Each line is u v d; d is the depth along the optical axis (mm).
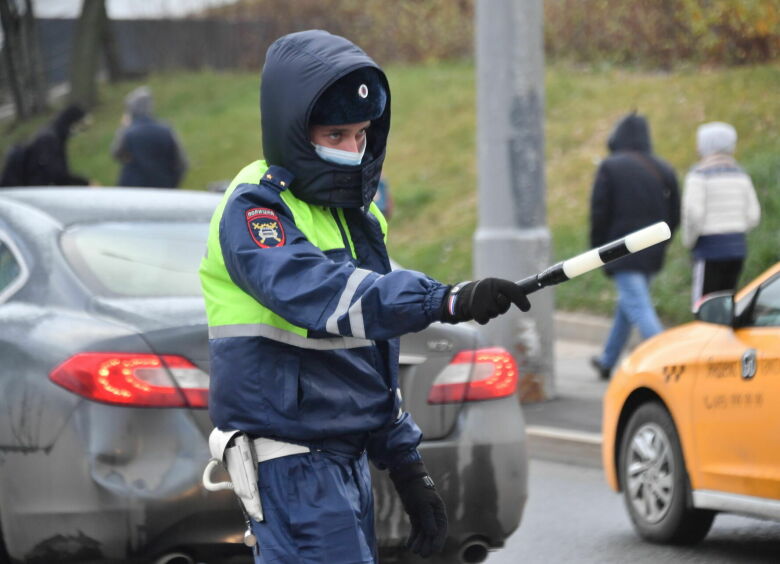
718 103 40094
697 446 15531
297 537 7969
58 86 82562
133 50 74812
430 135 49375
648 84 44500
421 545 8828
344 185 7953
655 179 26062
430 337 12891
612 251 7012
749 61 42344
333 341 8055
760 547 16094
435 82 54000
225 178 54188
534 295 24781
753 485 14656
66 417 11742
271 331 7910
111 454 11523
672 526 15930
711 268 26062
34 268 13344
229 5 71562
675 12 44438
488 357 13227
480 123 25156
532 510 18125
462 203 43406
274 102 7887
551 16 50250
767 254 32156
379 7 61062
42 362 12094
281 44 7949
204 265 8062
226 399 7988
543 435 21859
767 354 14555
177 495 11422
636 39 46844
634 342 31703
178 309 12391
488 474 12805
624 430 17344
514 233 24844
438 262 39594
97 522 11461
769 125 37812
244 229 7668
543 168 25016
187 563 11648
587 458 21125
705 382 15453
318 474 8031
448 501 12633
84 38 70125
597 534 16766
